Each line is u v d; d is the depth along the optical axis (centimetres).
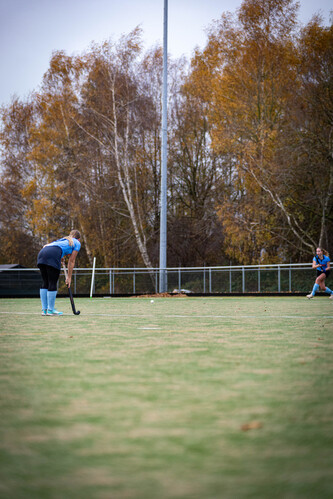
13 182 4797
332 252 3744
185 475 233
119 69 4084
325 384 420
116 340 718
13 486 222
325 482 225
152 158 4600
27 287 3356
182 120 4556
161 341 704
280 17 3775
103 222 4262
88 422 315
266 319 1104
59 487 221
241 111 3875
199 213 4556
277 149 3519
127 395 383
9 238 4847
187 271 3319
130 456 257
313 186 3559
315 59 3534
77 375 461
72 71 4469
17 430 300
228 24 4031
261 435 288
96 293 3325
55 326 948
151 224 4462
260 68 3888
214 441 279
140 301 2345
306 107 3528
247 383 424
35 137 4497
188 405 354
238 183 4094
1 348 638
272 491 215
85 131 4141
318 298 2512
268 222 3656
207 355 574
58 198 4372
